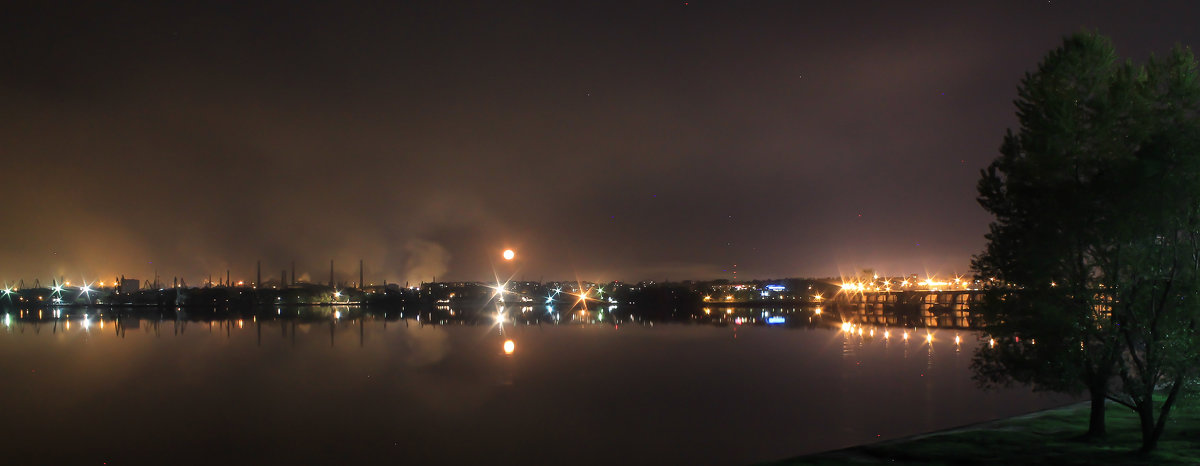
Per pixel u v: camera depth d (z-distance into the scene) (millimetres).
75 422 40938
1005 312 23328
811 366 66250
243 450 33906
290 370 65875
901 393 48156
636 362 71375
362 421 41031
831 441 34031
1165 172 19844
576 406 45438
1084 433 25516
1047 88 23141
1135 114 21641
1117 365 22172
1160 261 20484
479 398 48969
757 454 31828
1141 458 20859
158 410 44938
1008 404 42656
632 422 39906
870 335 108375
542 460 31875
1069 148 22281
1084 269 22125
